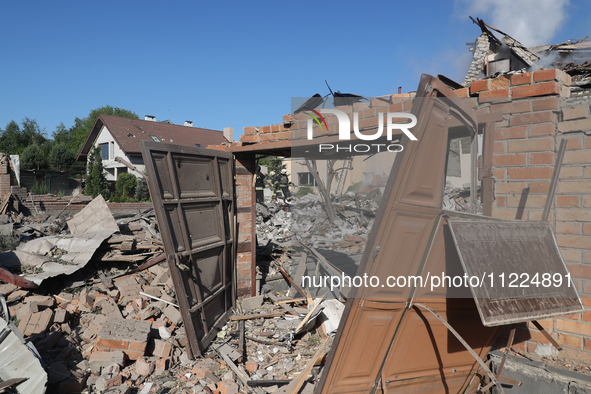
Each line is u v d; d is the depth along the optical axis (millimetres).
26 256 6586
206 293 5152
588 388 2830
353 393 2754
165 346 4527
